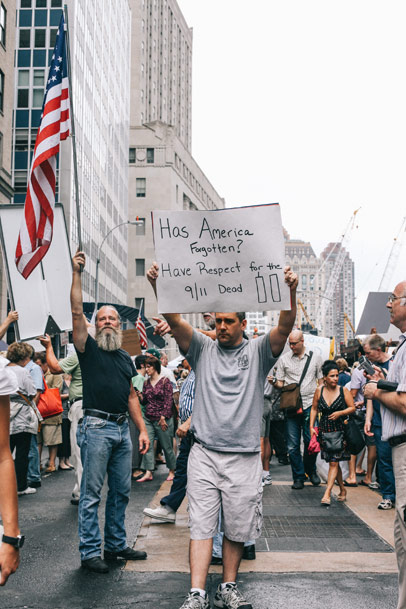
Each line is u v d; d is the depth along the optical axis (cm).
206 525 424
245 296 448
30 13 4953
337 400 834
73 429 802
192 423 449
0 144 3416
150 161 9262
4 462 259
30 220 659
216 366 448
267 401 1003
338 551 591
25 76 4903
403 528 376
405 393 387
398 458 394
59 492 920
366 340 852
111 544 564
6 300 3369
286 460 1294
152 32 11406
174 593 475
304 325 8581
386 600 456
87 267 5469
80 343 554
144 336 2003
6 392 259
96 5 5897
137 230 9169
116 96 7312
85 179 5347
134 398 595
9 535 251
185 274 453
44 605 447
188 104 13788
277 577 513
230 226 450
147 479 1054
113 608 442
